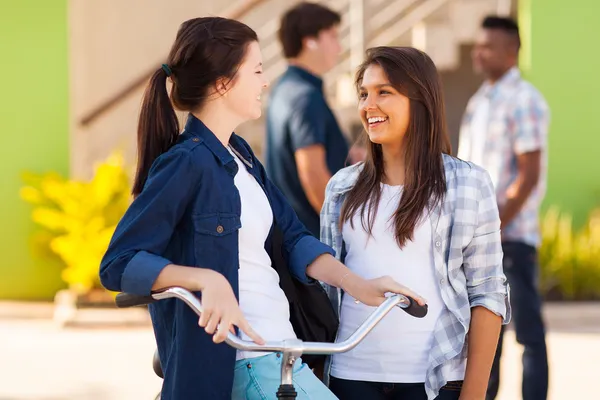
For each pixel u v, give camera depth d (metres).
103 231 11.09
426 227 3.93
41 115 11.89
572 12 12.47
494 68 6.82
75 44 11.94
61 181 11.64
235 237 3.53
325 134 6.15
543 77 12.48
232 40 3.59
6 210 11.82
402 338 3.92
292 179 6.19
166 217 3.42
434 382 3.88
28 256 11.80
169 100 3.65
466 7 11.59
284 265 3.81
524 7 12.44
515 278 6.61
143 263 3.28
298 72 6.26
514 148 6.72
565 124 12.51
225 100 3.61
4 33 11.82
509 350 9.62
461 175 3.97
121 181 11.25
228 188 3.54
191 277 3.22
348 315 4.02
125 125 11.98
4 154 11.82
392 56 3.96
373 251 3.99
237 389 3.57
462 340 3.92
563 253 11.57
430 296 3.93
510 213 6.57
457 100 12.48
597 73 12.50
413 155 3.96
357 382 3.97
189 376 3.46
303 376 3.59
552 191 12.50
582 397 7.74
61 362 8.89
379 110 3.97
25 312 11.25
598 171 12.53
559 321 10.90
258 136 11.20
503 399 7.68
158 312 3.62
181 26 3.69
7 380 8.18
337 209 4.17
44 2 11.88
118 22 12.02
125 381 8.19
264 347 3.18
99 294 10.95
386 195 4.03
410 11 12.20
